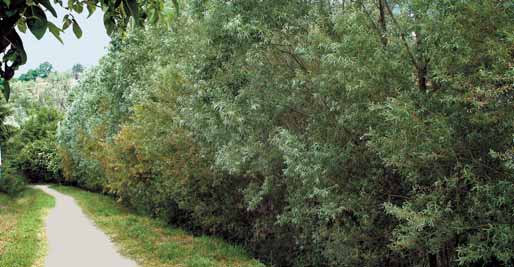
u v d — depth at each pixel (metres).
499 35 5.01
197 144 13.06
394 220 7.11
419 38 6.14
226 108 8.69
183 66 10.98
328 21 7.83
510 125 4.89
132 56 21.84
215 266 10.12
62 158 44.47
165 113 15.20
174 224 17.58
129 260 11.19
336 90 7.21
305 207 7.93
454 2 5.26
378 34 6.76
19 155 41.34
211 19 8.82
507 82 4.63
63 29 2.43
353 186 7.26
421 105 5.65
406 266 7.40
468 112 5.29
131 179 19.33
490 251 4.88
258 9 8.47
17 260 11.21
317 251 9.16
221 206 13.73
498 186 4.85
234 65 9.23
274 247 11.53
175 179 14.87
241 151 8.85
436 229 5.59
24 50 2.01
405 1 6.10
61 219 20.11
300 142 7.62
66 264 10.85
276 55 9.08
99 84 27.42
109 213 21.91
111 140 23.58
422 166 5.57
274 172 9.12
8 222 19.67
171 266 10.41
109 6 2.63
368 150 6.94
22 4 1.98
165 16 3.42
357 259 7.41
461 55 5.16
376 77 6.14
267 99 8.76
